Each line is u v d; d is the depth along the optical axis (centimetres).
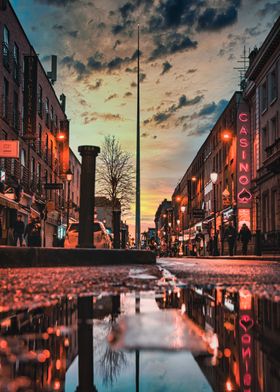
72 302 259
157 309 226
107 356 120
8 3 2567
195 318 191
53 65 4600
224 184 4491
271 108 3030
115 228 2838
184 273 611
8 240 2692
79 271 632
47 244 3962
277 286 385
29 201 3122
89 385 103
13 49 2728
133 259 1166
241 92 3775
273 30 2769
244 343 141
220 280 464
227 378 104
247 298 284
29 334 156
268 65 3078
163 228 11469
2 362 113
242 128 3697
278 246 2525
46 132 3834
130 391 97
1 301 264
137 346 119
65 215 4900
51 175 4091
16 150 1725
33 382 98
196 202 6975
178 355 117
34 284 392
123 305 244
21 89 2931
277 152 2805
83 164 1198
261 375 107
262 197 3222
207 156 5853
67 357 123
